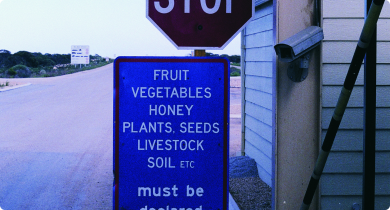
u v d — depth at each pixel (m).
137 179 2.81
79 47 71.94
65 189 7.48
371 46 3.14
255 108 7.80
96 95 25.28
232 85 30.16
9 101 22.28
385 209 4.38
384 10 4.28
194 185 2.81
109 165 9.15
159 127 2.82
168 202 2.81
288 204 3.60
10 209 6.52
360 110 4.20
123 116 2.81
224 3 3.18
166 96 2.82
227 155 2.81
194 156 2.81
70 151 10.55
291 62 3.54
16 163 9.36
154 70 2.82
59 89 29.48
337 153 4.22
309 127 3.58
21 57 80.19
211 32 3.20
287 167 3.59
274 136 3.59
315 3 3.52
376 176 4.36
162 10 3.18
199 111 2.82
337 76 4.12
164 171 2.81
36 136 12.61
